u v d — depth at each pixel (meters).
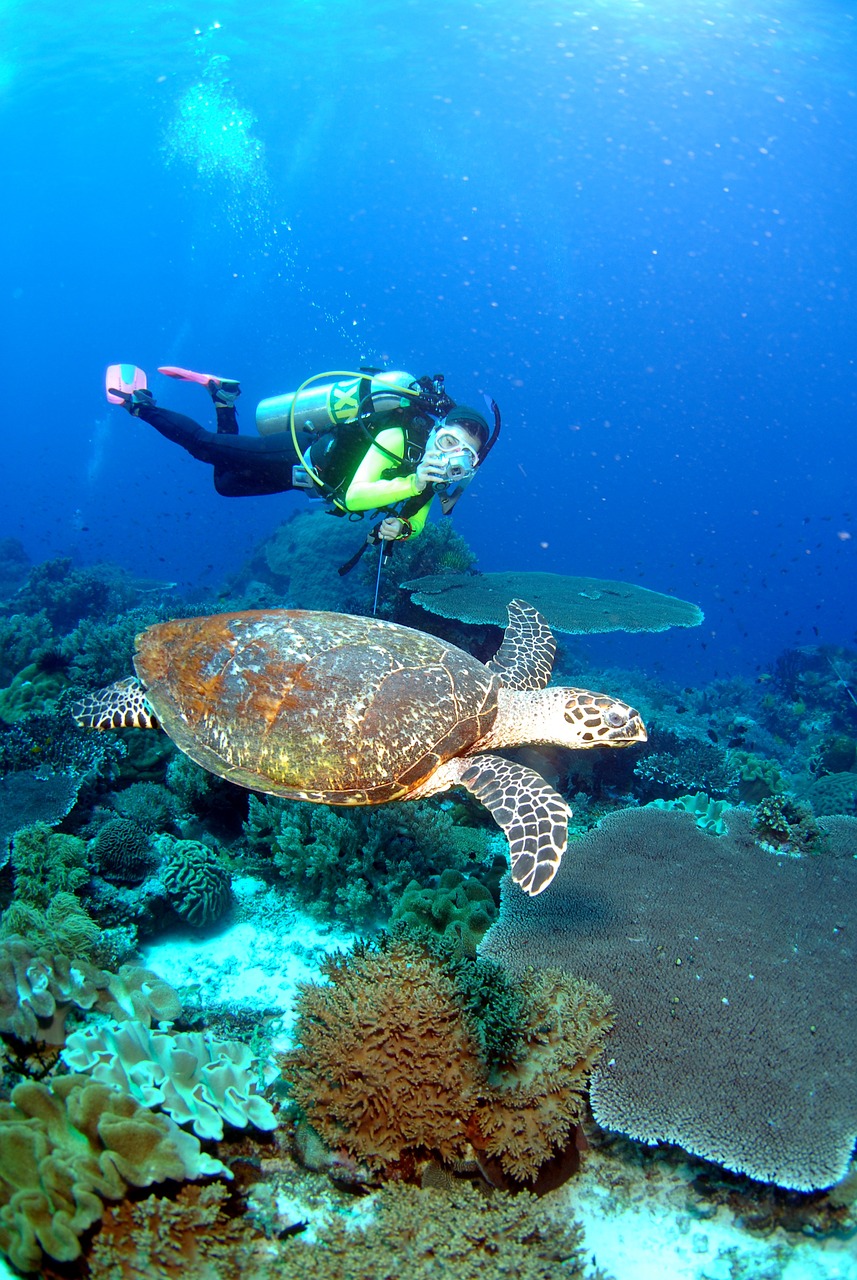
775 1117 1.51
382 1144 1.50
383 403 2.41
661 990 1.73
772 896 2.03
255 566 8.68
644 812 2.38
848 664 7.51
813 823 2.21
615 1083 1.58
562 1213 1.52
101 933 1.92
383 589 4.79
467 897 2.16
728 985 1.74
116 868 2.24
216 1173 1.38
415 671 1.85
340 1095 1.51
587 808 3.15
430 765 1.79
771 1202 1.53
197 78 14.70
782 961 1.81
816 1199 1.51
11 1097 1.39
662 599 4.80
